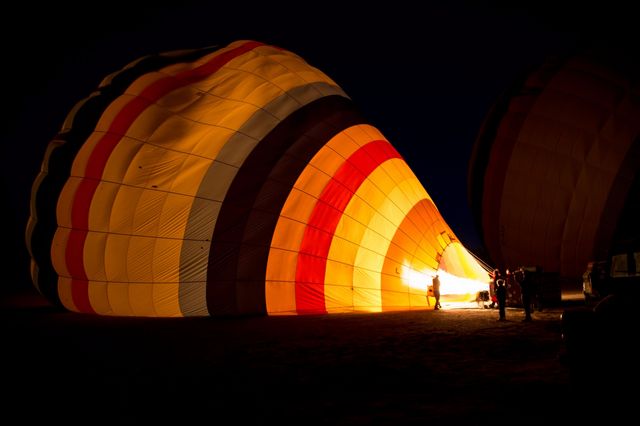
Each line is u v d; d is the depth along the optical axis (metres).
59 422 4.42
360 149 12.97
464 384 5.12
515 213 18.84
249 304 11.48
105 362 6.92
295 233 11.75
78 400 5.09
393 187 12.83
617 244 5.61
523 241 18.77
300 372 5.97
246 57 13.97
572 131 17.98
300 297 11.56
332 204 12.05
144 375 6.10
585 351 4.01
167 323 10.75
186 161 11.97
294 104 13.15
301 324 10.00
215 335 8.93
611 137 17.36
